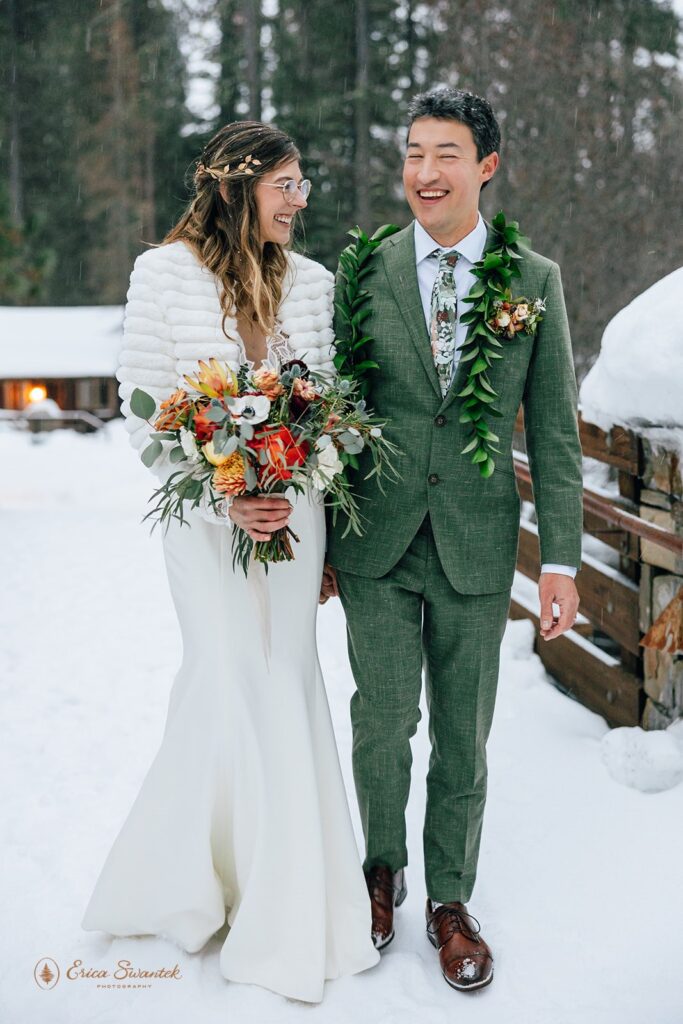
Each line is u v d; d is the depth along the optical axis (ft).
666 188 33.81
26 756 11.94
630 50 35.50
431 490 7.67
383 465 7.76
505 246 7.62
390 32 84.17
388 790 8.16
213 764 7.70
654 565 11.00
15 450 62.49
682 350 9.80
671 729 10.95
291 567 7.58
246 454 6.79
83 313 103.96
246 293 7.46
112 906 7.95
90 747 12.21
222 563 7.50
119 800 10.70
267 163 7.38
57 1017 7.30
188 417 6.92
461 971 7.52
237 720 7.54
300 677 7.59
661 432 10.34
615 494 12.17
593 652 12.84
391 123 81.35
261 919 7.49
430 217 7.41
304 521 7.63
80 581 21.91
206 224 7.57
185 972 7.73
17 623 18.22
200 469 7.07
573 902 8.68
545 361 7.77
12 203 99.35
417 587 7.83
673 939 8.09
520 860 9.36
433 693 8.11
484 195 34.53
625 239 33.40
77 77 99.55
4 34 100.78
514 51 34.40
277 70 87.66
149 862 7.86
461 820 7.93
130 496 40.88
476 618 7.81
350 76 86.48
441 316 7.64
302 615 7.64
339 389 7.12
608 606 12.25
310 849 7.43
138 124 97.55
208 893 7.78
